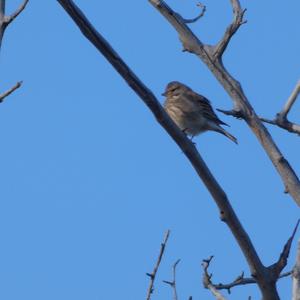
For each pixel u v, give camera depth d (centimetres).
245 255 934
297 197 1187
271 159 1228
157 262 1019
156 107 871
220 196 909
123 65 851
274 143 1241
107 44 841
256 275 930
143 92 864
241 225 923
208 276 1045
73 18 823
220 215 923
